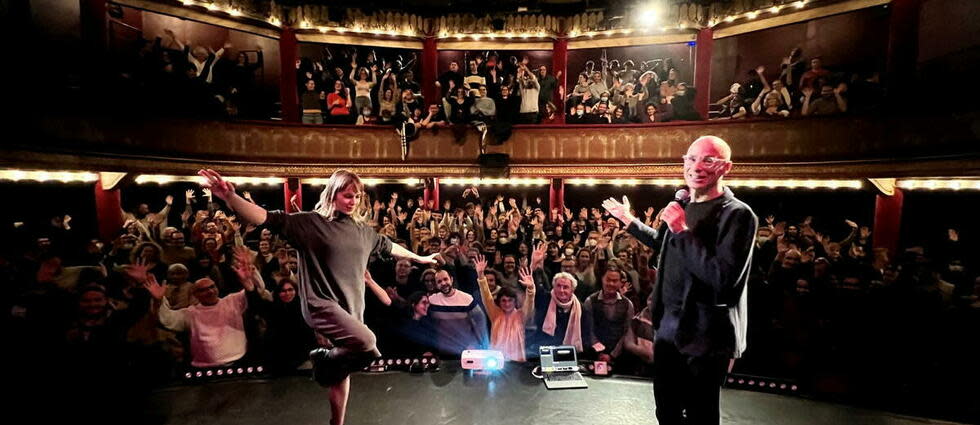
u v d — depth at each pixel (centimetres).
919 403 655
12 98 820
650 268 923
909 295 749
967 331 709
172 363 739
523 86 1378
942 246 1031
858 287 753
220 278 842
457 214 1273
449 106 1368
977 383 658
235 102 1246
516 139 1370
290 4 1333
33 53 884
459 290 898
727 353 349
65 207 1000
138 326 728
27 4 877
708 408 364
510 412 653
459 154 1375
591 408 664
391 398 690
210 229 962
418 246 1053
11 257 734
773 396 694
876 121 1037
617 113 1336
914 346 703
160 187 1203
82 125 920
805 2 1185
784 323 761
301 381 743
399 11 1419
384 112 1362
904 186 1016
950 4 966
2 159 797
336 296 379
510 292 805
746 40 1390
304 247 370
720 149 353
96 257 805
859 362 702
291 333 771
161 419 631
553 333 800
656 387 387
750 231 333
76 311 706
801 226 1109
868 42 1184
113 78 1022
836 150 1094
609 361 769
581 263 891
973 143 897
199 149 1141
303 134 1301
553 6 1434
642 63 1429
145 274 742
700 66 1367
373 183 1400
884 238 1053
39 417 619
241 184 1348
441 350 815
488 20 1436
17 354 657
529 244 1127
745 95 1285
